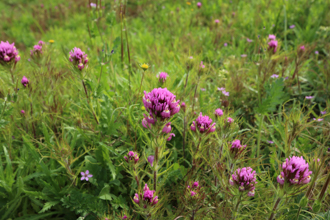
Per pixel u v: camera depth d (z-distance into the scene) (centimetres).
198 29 108
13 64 54
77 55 51
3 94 55
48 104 61
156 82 59
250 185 39
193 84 66
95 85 58
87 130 55
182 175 51
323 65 74
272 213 41
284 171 38
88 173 50
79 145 57
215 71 73
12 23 156
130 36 105
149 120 39
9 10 181
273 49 66
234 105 68
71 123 59
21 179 49
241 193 40
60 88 68
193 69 67
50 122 59
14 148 58
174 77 64
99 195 49
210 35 100
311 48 81
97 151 53
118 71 74
